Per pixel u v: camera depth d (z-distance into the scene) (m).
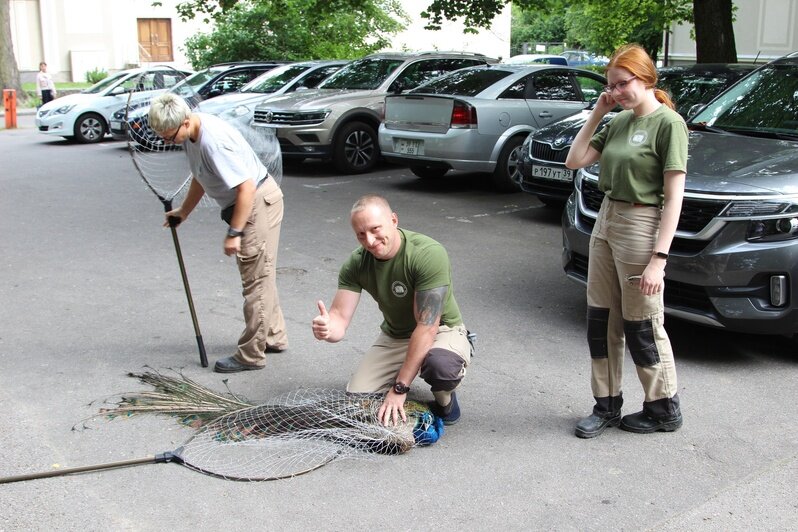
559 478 3.55
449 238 7.95
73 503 3.35
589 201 5.36
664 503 3.35
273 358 4.96
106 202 9.88
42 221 8.82
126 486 3.48
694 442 3.86
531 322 5.57
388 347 4.04
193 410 4.13
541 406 4.27
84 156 14.27
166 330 5.46
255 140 7.68
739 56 18.39
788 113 5.63
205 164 4.43
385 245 3.63
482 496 3.40
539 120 10.12
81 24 31.95
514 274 6.73
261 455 3.72
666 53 19.08
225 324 5.58
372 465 3.66
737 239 4.44
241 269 4.63
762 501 3.36
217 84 15.73
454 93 10.06
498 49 35.62
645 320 3.77
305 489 3.46
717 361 4.84
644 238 3.63
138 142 6.99
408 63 12.59
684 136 3.52
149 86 7.46
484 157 9.78
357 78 12.70
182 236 8.12
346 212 9.23
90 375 4.69
